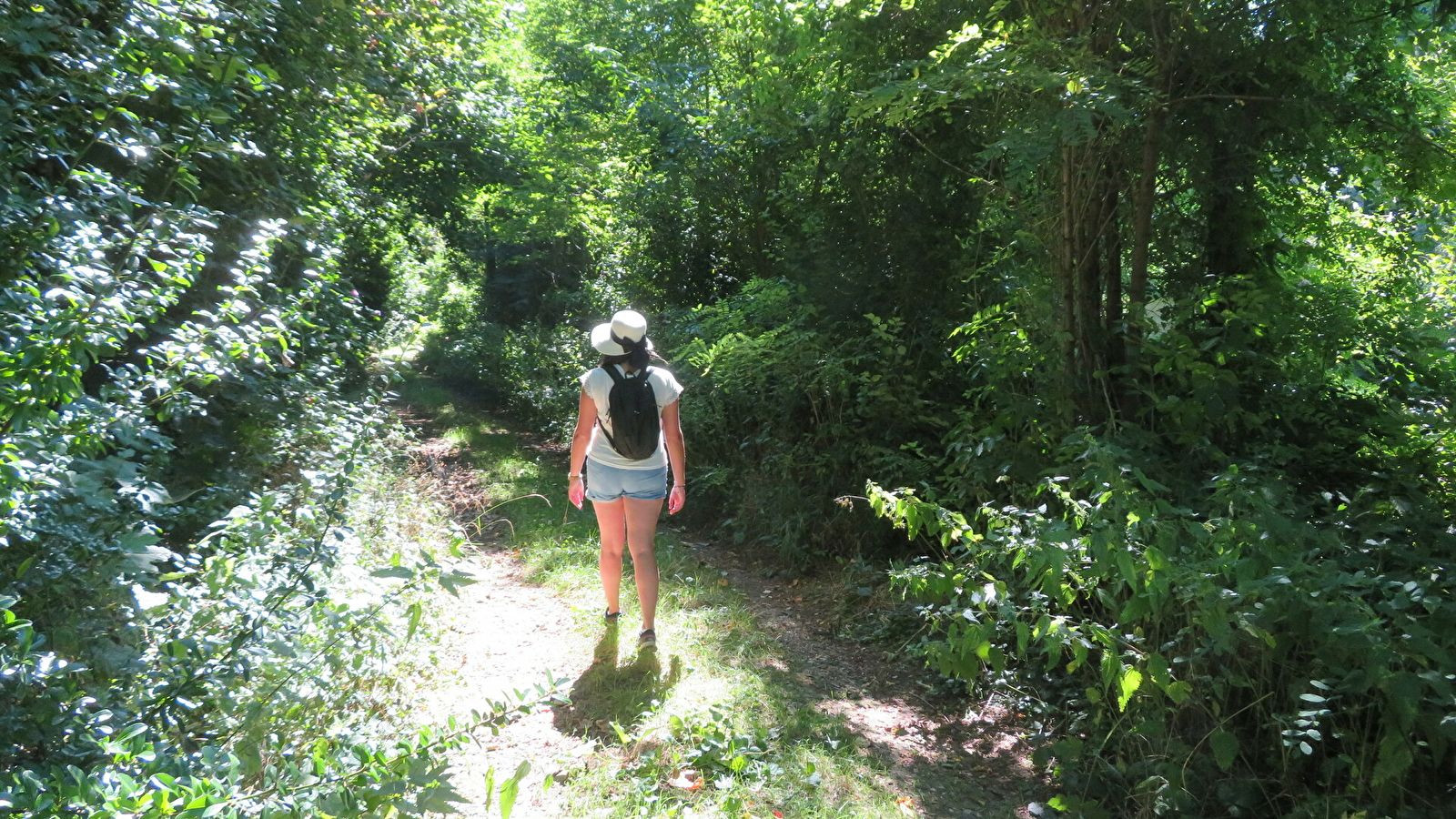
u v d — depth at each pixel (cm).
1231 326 483
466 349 1609
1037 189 572
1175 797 312
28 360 225
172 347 287
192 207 330
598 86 1620
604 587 480
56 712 193
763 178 1072
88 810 164
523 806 313
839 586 618
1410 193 570
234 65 416
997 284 709
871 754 381
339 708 309
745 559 704
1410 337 555
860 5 662
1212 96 514
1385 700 289
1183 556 341
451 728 225
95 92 348
